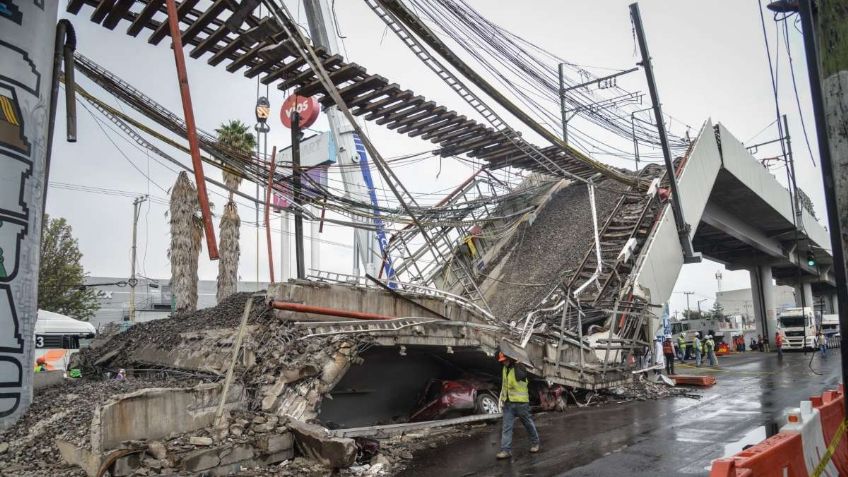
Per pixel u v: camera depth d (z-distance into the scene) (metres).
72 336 25.61
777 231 47.28
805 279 64.31
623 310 19.75
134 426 7.08
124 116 12.51
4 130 8.77
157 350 13.25
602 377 15.99
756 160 37.50
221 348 11.00
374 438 9.90
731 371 25.77
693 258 25.80
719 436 10.37
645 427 11.47
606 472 7.97
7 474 6.89
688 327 57.25
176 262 23.75
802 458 6.67
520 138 18.31
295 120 16.88
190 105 6.98
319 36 17.50
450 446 10.02
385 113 15.07
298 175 16.09
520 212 28.72
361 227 16.98
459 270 27.05
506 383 9.25
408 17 11.02
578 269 23.78
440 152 18.77
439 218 21.33
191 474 6.94
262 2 10.28
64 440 7.36
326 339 10.46
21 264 8.95
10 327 8.72
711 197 37.25
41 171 9.39
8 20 8.90
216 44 11.95
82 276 35.22
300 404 9.50
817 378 20.97
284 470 7.60
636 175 30.84
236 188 25.80
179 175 24.23
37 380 11.91
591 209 28.02
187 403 7.77
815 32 5.31
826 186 5.13
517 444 10.10
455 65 12.03
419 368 13.51
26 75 9.09
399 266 24.69
